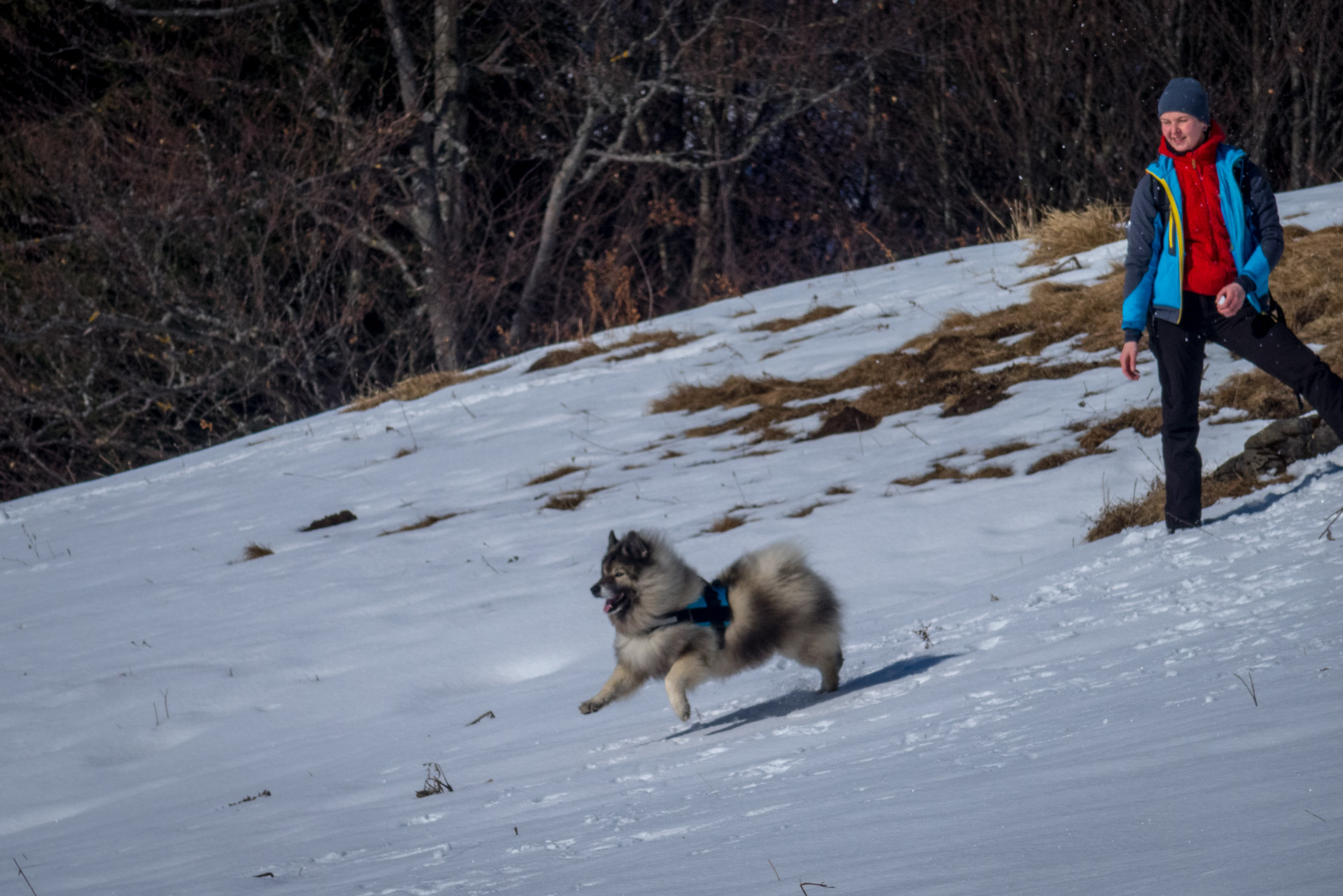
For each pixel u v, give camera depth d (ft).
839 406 176.35
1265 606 59.31
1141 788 32.04
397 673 117.50
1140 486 121.39
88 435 384.27
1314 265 160.15
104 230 358.23
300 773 94.79
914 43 414.41
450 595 136.46
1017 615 80.18
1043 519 121.60
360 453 217.15
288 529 179.01
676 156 452.35
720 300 271.69
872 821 36.11
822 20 398.01
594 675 106.73
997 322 188.85
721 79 397.39
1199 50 373.81
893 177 444.55
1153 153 371.35
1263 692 40.47
